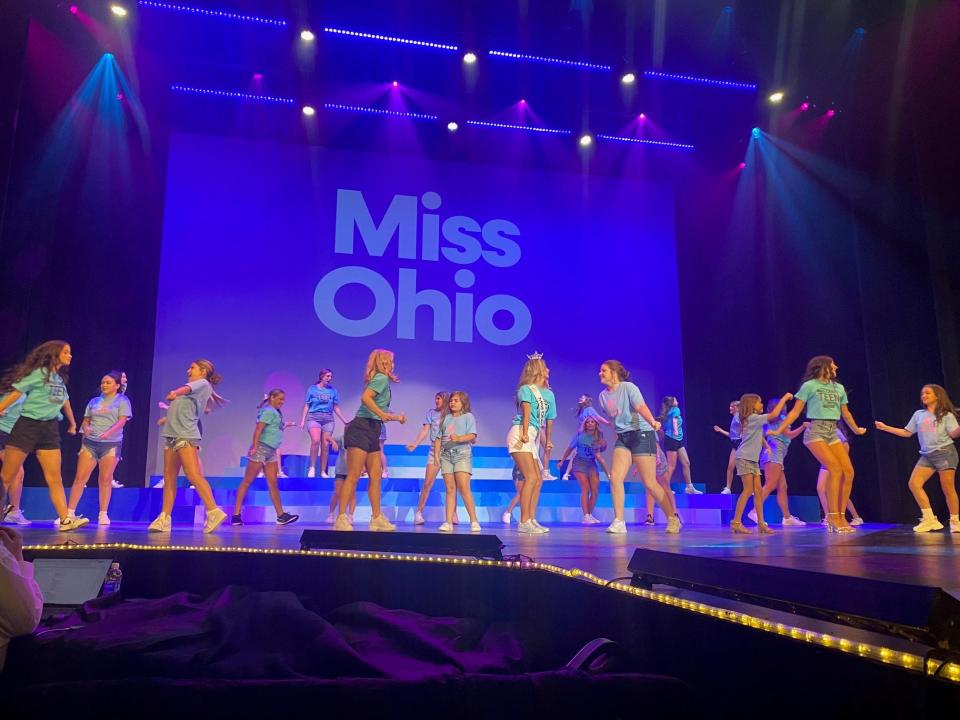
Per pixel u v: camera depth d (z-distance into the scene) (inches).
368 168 460.8
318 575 115.0
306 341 433.7
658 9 348.5
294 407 426.9
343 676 72.4
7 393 209.3
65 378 245.1
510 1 347.3
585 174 483.8
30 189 381.4
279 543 148.3
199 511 329.7
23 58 352.2
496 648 87.5
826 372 258.8
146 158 434.6
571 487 373.4
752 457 252.1
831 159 407.2
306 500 346.6
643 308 475.5
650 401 466.0
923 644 42.4
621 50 378.6
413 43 373.4
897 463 358.3
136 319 424.5
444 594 107.8
